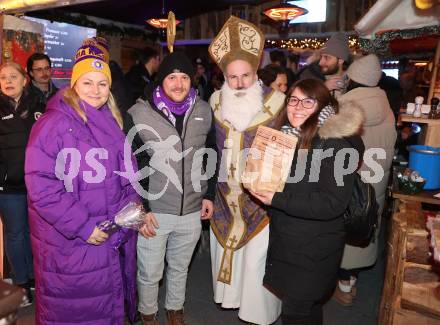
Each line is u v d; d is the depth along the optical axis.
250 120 2.38
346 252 2.89
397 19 3.08
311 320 2.03
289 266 1.94
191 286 3.22
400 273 2.04
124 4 7.48
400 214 2.23
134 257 2.16
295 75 4.18
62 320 1.91
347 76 3.13
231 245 2.53
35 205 1.76
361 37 3.34
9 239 2.76
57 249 1.83
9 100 2.60
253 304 2.43
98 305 1.92
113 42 8.49
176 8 8.56
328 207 1.79
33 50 3.54
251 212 2.43
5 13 2.86
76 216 1.77
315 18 8.02
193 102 2.33
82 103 1.86
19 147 2.61
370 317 2.89
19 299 1.01
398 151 4.36
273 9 6.07
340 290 3.05
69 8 7.38
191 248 2.48
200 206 2.48
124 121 2.22
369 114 2.68
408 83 5.21
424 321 1.82
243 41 2.38
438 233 1.79
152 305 2.50
